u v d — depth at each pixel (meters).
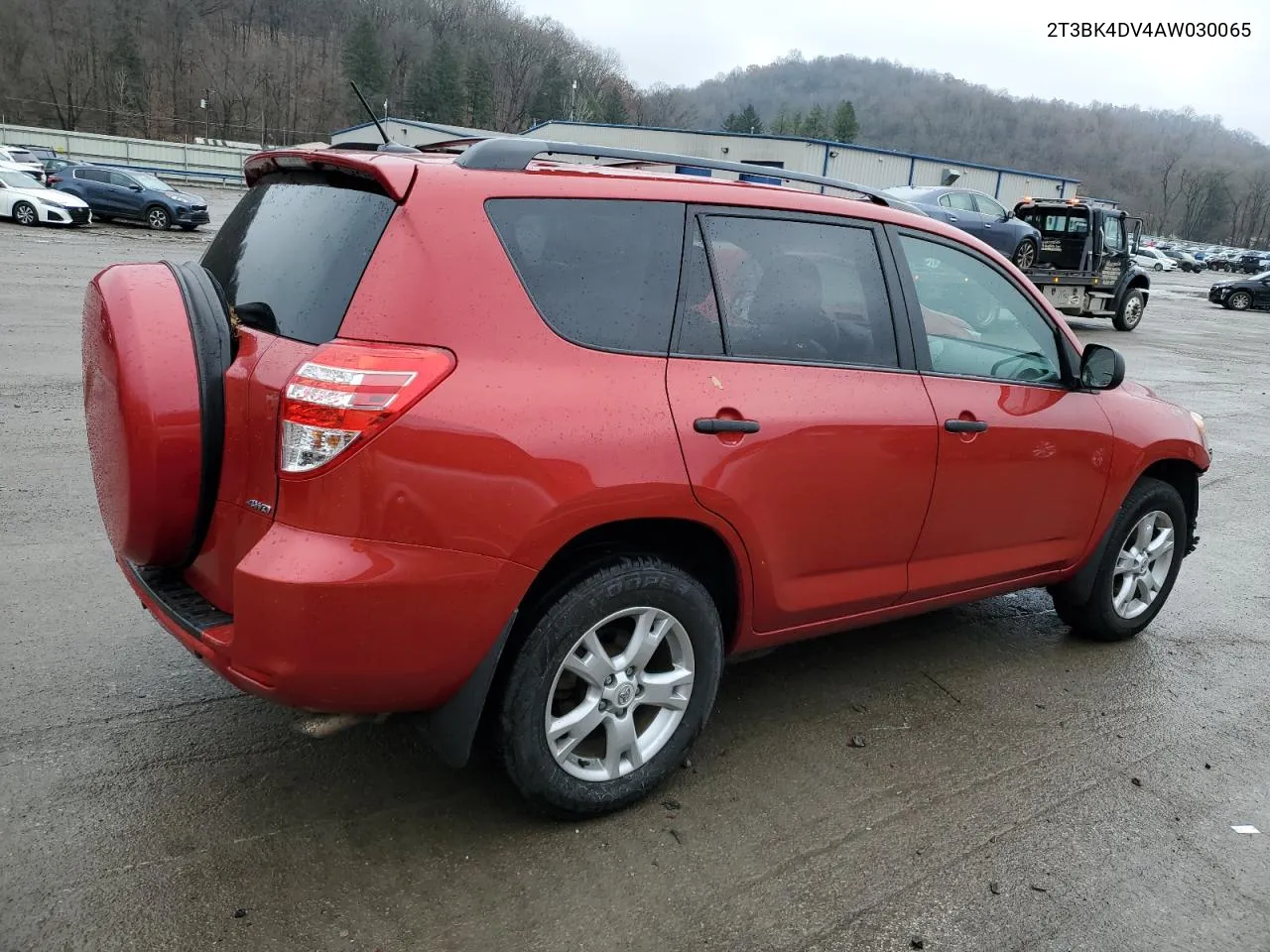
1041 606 5.02
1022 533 3.88
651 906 2.60
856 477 3.20
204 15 111.19
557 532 2.56
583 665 2.78
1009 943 2.56
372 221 2.51
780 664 4.11
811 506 3.12
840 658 4.21
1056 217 20.58
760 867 2.78
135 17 104.00
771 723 3.60
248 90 106.38
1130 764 3.50
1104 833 3.07
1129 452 4.15
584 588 2.70
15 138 56.38
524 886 2.64
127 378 2.49
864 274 3.35
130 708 3.36
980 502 3.64
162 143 60.00
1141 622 4.59
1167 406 4.53
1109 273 20.58
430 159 2.66
